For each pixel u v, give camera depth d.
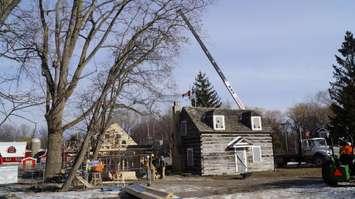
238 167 43.62
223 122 44.41
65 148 42.75
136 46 27.77
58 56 27.69
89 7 28.22
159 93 33.84
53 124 28.23
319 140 46.00
